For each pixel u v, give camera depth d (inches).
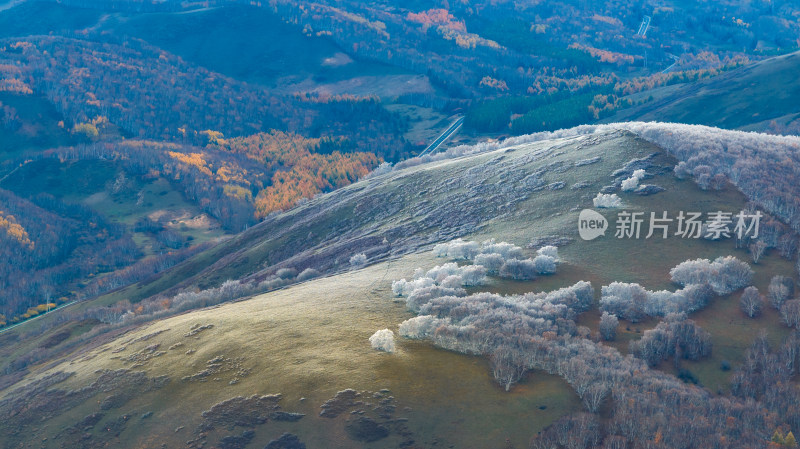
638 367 2532.0
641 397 2276.1
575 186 4726.9
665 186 4375.0
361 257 4717.0
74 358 3700.8
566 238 3941.9
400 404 2327.8
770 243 3595.0
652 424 2130.9
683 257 3567.9
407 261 4153.5
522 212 4613.7
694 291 3080.7
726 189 4234.7
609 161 5007.4
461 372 2490.2
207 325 3319.4
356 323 2974.9
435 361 2564.0
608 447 2075.5
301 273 4904.0
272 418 2373.3
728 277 3225.9
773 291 3070.9
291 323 3080.7
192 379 2783.0
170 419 2573.8
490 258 3597.4
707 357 2704.2
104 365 3250.5
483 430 2207.2
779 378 2516.0
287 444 2256.4
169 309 4906.5
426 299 3115.2
